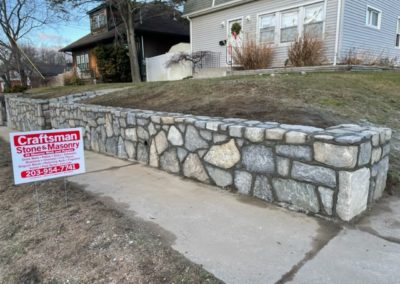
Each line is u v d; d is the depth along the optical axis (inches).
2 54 860.6
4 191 134.6
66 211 110.0
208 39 516.7
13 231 98.8
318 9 369.1
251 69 411.5
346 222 91.7
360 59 366.6
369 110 177.2
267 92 199.2
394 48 468.4
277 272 71.1
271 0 414.6
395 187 115.0
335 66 328.2
